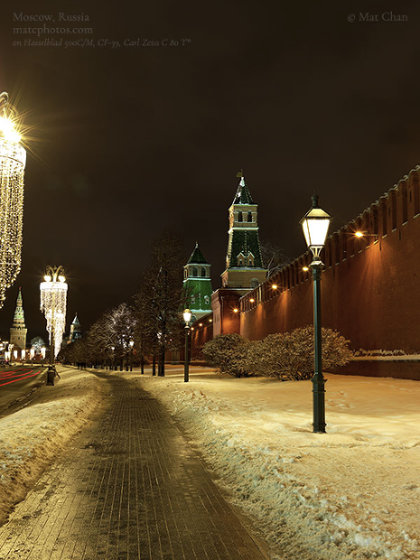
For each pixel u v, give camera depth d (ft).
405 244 75.82
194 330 283.18
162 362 138.00
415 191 73.56
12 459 26.21
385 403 47.73
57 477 25.08
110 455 30.71
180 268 142.10
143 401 69.72
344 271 99.14
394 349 78.38
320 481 19.98
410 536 14.14
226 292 218.38
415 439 28.84
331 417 39.63
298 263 129.90
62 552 15.51
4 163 43.65
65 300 120.37
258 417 41.37
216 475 25.44
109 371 223.10
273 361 83.56
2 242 75.66
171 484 23.71
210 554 15.39
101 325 238.89
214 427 36.86
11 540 16.52
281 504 18.75
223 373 125.59
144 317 141.18
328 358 80.94
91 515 19.11
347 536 14.89
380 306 83.35
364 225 90.68
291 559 14.97
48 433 34.88
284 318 142.00
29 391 114.42
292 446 27.43
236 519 18.67
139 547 15.93
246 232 242.99
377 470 21.76
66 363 501.97
